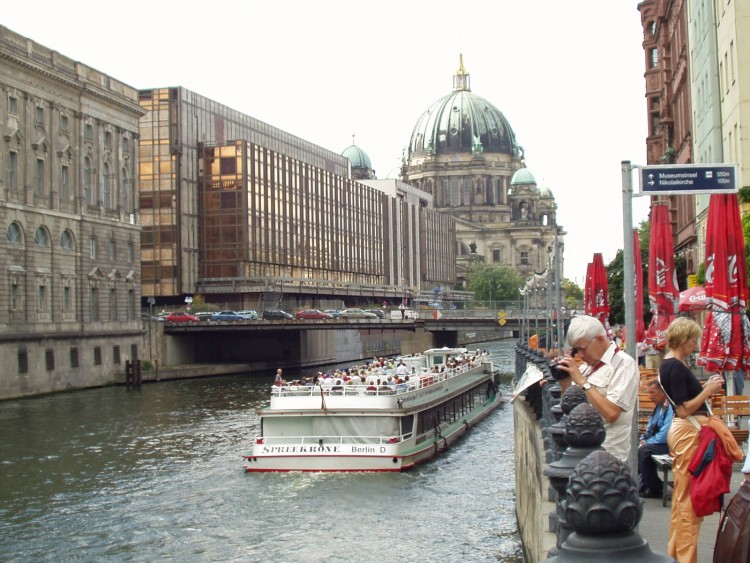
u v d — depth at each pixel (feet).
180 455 174.70
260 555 111.45
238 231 459.73
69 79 324.80
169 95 449.48
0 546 116.26
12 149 296.30
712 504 44.88
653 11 329.93
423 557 108.06
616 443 42.37
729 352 91.66
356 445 157.38
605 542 23.63
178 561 110.22
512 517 125.59
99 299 342.64
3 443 189.16
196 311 421.59
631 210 51.34
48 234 313.73
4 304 287.48
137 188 375.86
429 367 243.81
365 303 614.75
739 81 164.04
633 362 42.78
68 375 312.91
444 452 178.40
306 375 372.17
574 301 607.78
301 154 590.55
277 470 157.58
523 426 112.98
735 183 51.06
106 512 132.16
